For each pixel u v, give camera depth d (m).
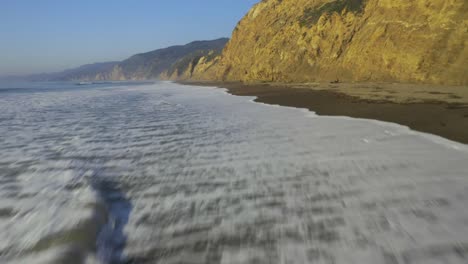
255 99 22.77
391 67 27.06
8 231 3.90
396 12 28.03
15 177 6.20
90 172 6.53
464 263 3.19
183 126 12.13
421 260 3.27
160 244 3.72
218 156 7.64
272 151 7.94
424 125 10.04
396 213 4.34
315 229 4.00
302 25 46.25
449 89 18.72
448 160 6.57
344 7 39.66
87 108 19.59
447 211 4.33
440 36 23.31
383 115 12.33
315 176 5.97
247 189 5.44
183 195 5.23
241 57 65.25
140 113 16.52
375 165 6.46
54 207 4.65
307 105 17.27
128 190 5.48
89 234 3.79
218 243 3.73
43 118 15.03
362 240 3.69
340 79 33.22
